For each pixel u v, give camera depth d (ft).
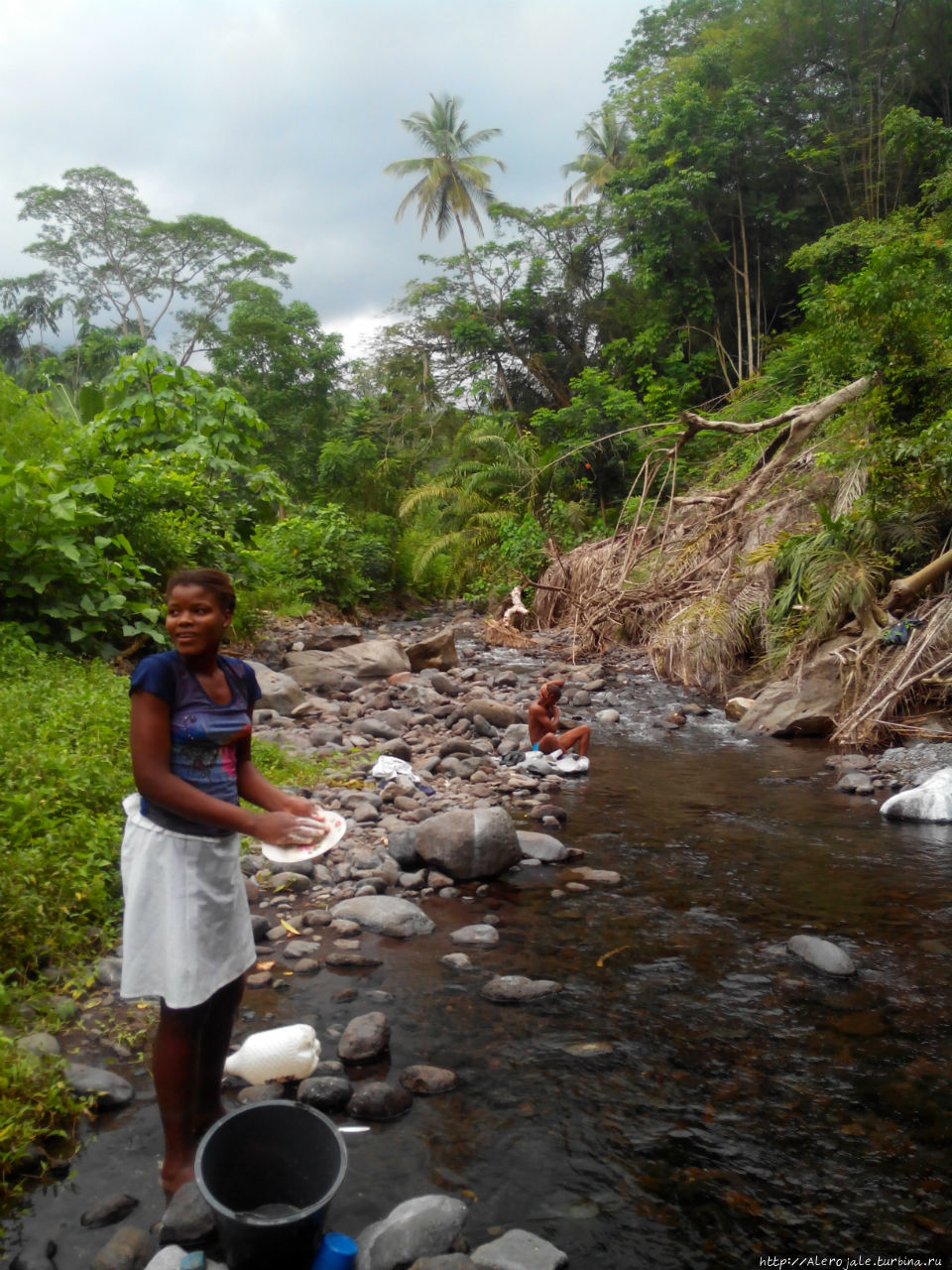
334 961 12.16
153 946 7.36
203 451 34.58
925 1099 9.23
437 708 28.43
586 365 105.91
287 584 46.42
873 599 29.27
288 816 7.26
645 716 30.71
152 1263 6.69
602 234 105.91
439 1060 9.89
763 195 87.10
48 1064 8.86
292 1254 6.57
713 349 91.09
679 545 44.29
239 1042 9.99
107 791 14.43
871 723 26.00
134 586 25.29
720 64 87.51
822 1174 8.11
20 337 127.24
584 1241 7.28
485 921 13.75
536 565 59.82
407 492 81.00
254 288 106.11
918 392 34.83
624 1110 9.01
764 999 11.34
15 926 11.04
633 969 12.15
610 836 17.97
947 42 80.64
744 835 18.07
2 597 23.49
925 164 73.46
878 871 16.01
